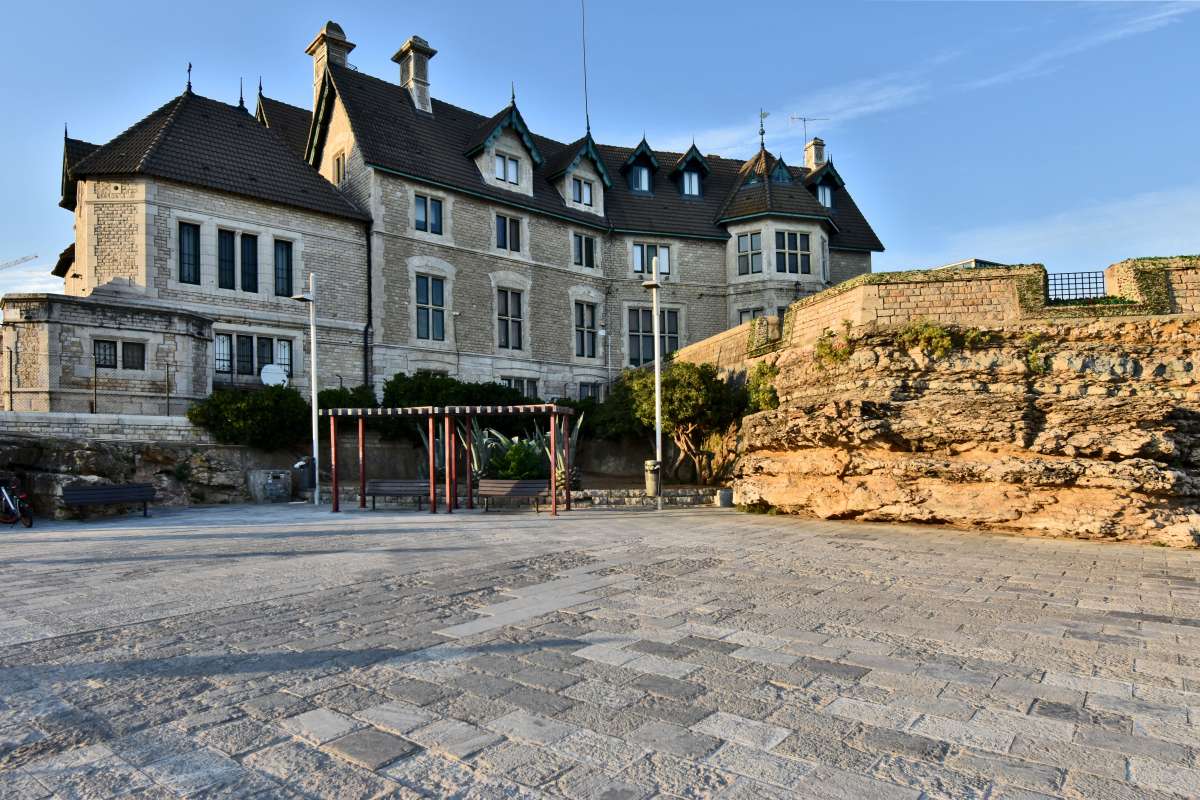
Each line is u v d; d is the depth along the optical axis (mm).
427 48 30250
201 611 6668
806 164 39781
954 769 3521
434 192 27234
